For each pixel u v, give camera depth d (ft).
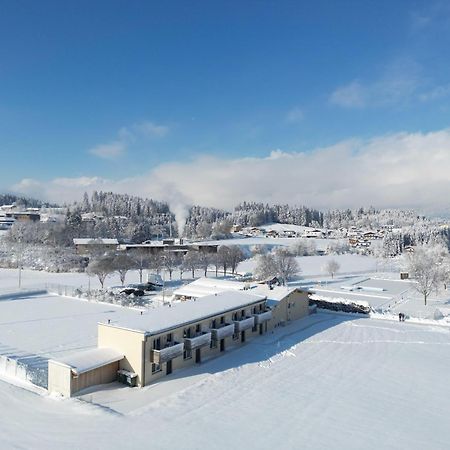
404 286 292.61
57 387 97.45
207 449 73.10
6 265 332.19
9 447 70.18
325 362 128.06
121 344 107.45
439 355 138.82
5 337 143.23
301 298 190.90
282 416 89.40
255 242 583.99
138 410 89.35
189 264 331.16
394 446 78.18
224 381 109.09
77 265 334.85
